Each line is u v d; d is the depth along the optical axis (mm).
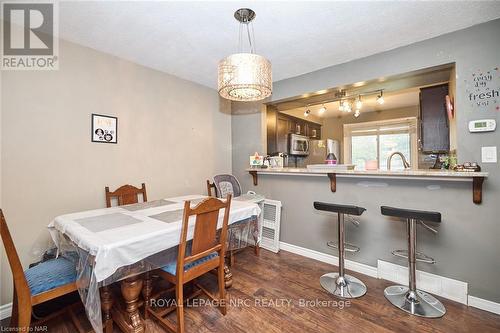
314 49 2135
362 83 2371
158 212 1809
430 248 1939
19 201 1741
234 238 2379
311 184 2664
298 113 4051
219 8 1543
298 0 1463
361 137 4203
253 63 1552
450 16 1627
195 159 3074
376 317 1644
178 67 2582
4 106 1679
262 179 3160
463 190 1787
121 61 2336
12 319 1322
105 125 2217
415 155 3627
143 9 1555
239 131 3488
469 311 1699
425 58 1948
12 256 1146
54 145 1908
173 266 1513
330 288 2006
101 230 1368
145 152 2541
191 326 1552
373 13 1597
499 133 1640
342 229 2039
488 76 1682
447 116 2322
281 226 2943
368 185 2254
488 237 1698
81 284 1277
